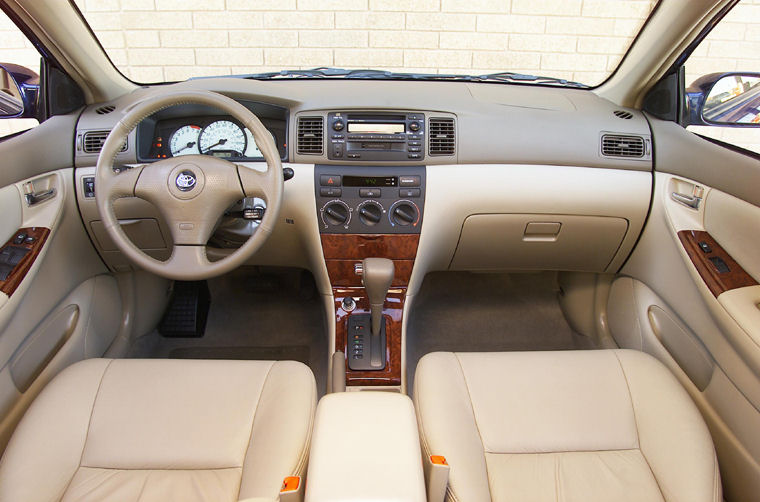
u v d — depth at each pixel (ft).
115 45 9.26
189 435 3.07
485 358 3.69
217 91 4.83
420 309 7.01
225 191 3.94
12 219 3.99
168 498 2.74
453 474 2.68
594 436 3.17
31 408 3.13
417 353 6.31
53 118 4.82
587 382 3.47
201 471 2.90
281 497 2.11
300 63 10.12
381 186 4.88
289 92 4.93
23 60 4.66
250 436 3.09
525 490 2.86
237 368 3.54
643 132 4.97
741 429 3.52
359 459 2.13
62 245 4.58
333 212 4.92
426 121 4.88
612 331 5.94
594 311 6.20
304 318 6.81
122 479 2.84
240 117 3.90
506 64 10.15
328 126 4.85
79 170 4.81
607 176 4.95
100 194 3.89
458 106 4.94
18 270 3.83
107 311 5.47
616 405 3.33
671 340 4.63
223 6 9.49
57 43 4.42
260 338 6.49
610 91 5.38
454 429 3.01
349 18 9.84
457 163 4.96
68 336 4.64
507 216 5.09
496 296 7.26
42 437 2.95
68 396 3.21
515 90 5.47
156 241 5.17
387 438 2.25
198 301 6.51
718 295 3.77
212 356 6.23
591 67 9.86
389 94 4.99
